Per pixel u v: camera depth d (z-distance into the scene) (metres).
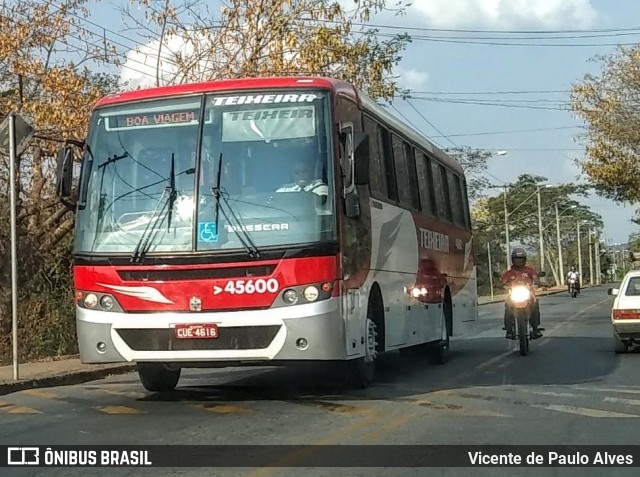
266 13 19.19
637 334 15.75
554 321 27.23
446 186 15.91
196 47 19.31
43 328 16.89
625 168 31.16
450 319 15.48
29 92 18.25
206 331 8.88
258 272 8.87
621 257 151.00
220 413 9.16
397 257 11.88
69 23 17.98
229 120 9.32
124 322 9.06
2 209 17.34
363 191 10.28
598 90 30.78
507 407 9.52
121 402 10.20
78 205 9.48
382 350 11.01
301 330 8.79
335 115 9.39
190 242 8.98
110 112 9.66
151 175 9.30
